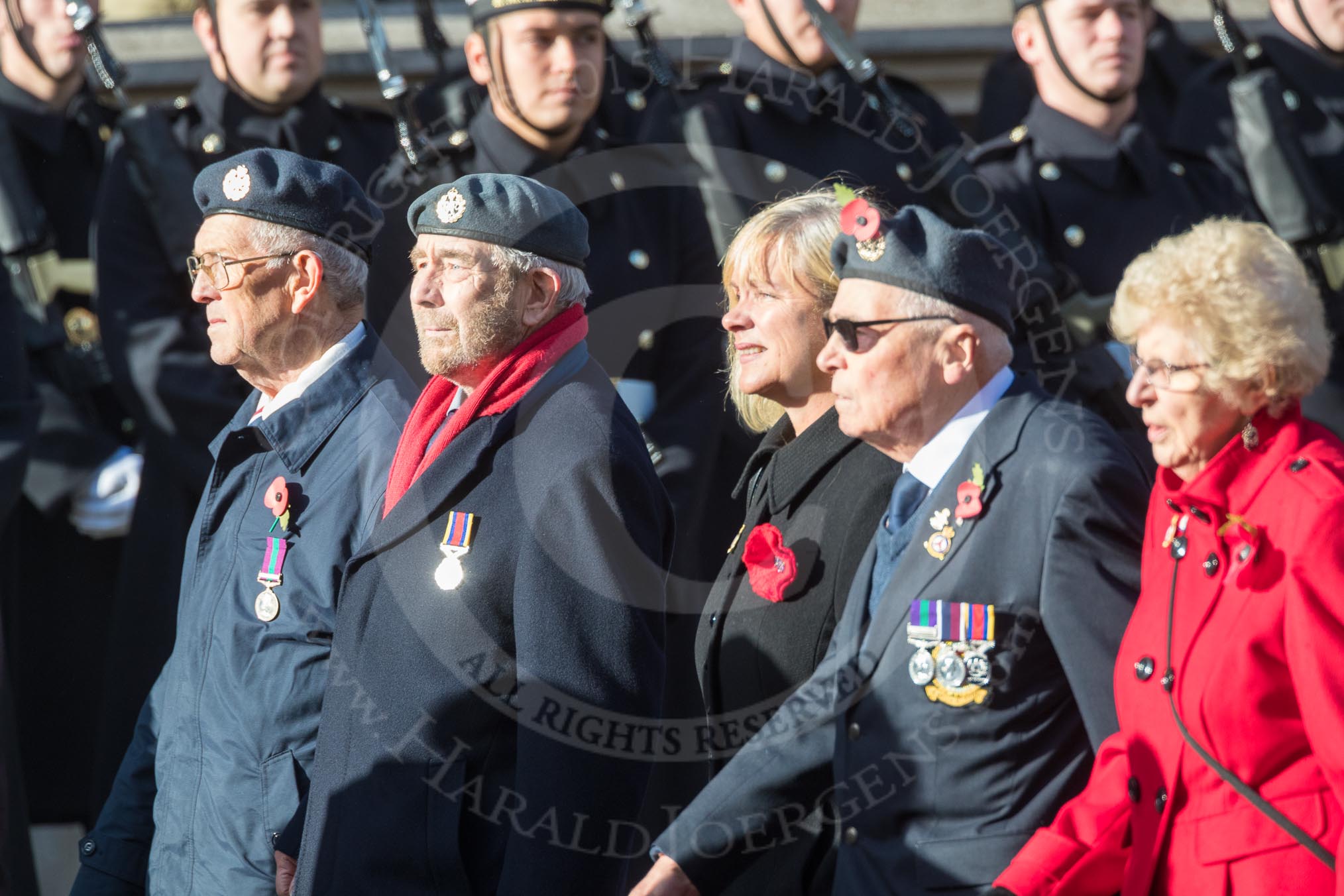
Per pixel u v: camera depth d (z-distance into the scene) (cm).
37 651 1738
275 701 1090
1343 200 1759
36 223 1717
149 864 1150
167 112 1666
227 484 1160
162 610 1602
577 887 946
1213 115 1802
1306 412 1567
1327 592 776
